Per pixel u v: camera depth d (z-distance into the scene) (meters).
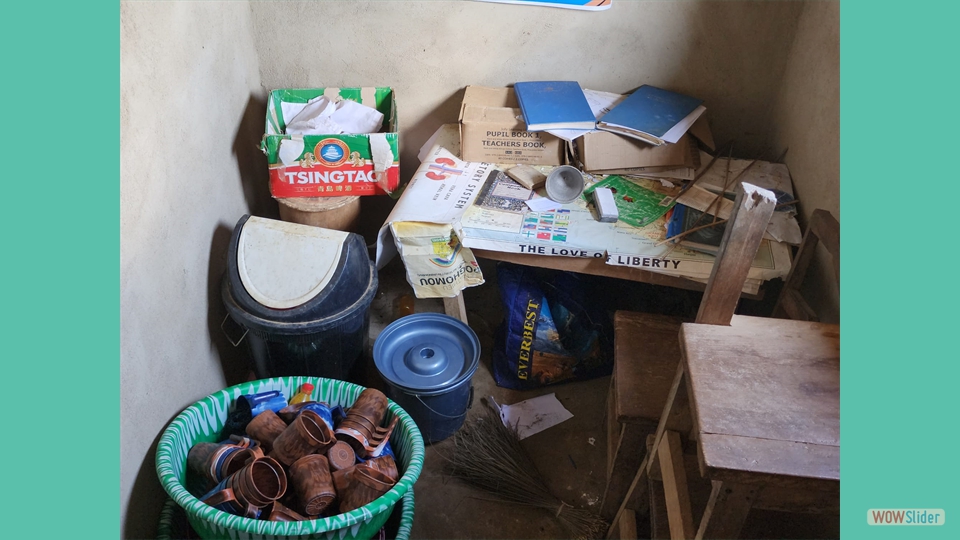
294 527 1.40
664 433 1.49
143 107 1.50
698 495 1.54
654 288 2.48
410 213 2.04
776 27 2.25
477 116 2.24
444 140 2.39
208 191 1.94
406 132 2.57
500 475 1.99
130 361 1.46
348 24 2.32
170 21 1.66
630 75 2.42
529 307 2.27
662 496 1.58
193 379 1.84
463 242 2.01
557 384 2.38
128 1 1.43
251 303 1.88
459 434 2.14
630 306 2.48
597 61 2.39
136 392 1.50
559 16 2.30
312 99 2.37
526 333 2.29
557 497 2.02
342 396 1.86
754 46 2.30
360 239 2.03
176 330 1.72
